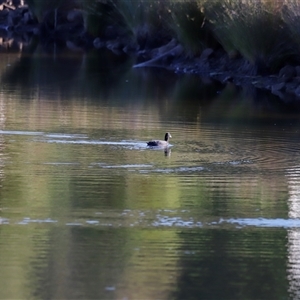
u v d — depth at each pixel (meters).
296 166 34.72
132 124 44.75
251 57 69.94
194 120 47.09
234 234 25.61
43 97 55.62
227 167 34.22
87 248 23.97
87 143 38.38
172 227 26.09
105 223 26.19
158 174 32.62
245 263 23.33
